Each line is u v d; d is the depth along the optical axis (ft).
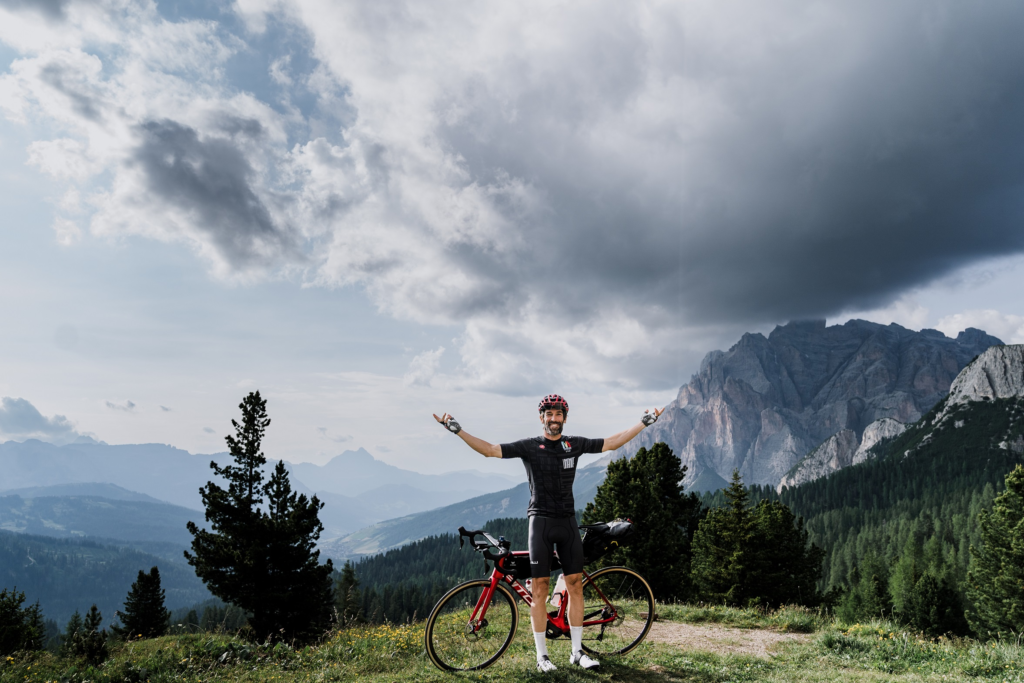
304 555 80.28
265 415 84.58
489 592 20.42
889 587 199.31
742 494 107.76
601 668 19.38
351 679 20.39
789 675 19.95
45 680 26.63
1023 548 106.73
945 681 19.11
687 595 89.66
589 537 20.13
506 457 18.85
